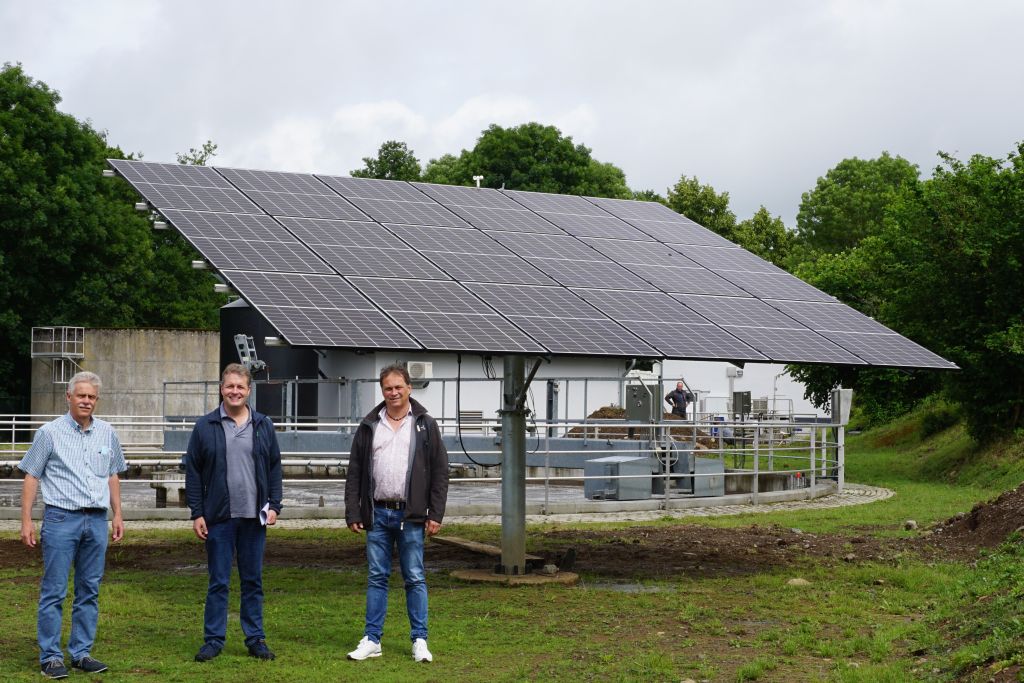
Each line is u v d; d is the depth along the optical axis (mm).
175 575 13016
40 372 45594
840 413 24969
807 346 13609
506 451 13195
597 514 20609
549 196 19281
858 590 12102
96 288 50094
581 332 12398
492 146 64062
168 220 13875
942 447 30891
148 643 9562
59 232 48562
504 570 13141
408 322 11633
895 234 28000
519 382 13125
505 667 8883
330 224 14906
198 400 45156
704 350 12586
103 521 8828
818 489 23812
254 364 29734
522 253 15266
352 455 9203
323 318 11281
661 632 10125
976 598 10602
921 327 27062
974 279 26188
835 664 8859
